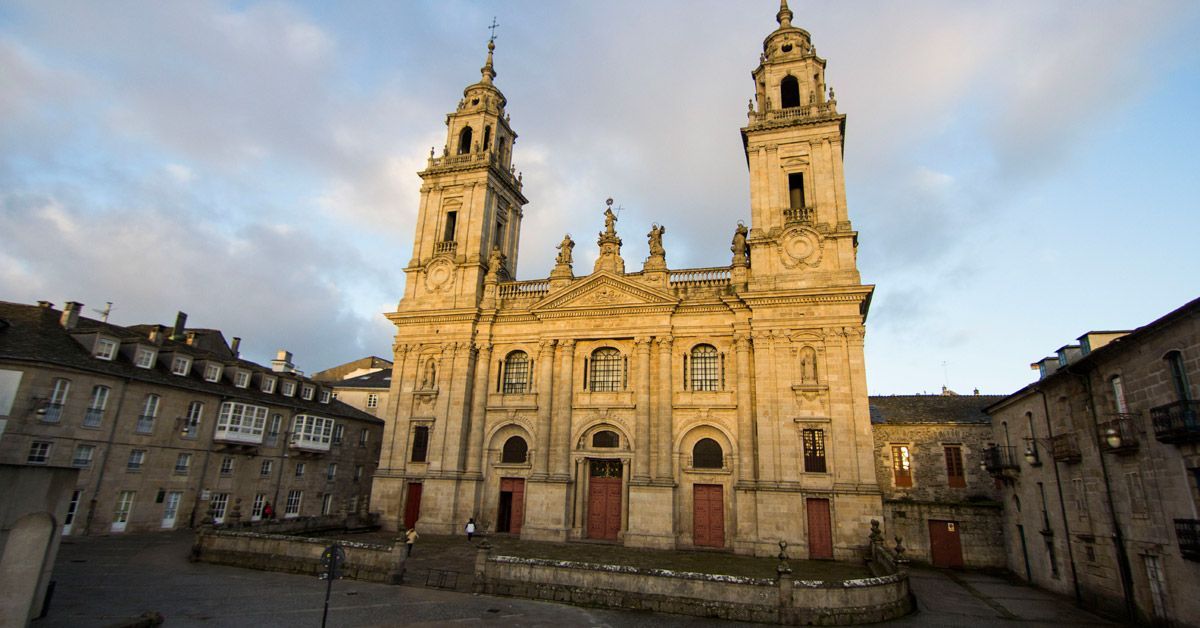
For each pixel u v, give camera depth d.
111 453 35.62
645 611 20.67
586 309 41.09
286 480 47.22
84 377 34.53
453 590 23.12
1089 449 23.94
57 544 15.73
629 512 36.56
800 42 43.25
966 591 27.69
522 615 19.64
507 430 41.88
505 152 51.50
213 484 41.62
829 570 28.84
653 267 41.22
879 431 40.16
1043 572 28.56
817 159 39.34
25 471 14.52
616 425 39.12
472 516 39.78
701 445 37.84
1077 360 23.89
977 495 37.34
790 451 34.62
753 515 34.50
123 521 36.03
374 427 57.38
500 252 46.28
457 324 43.78
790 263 37.72
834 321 35.94
